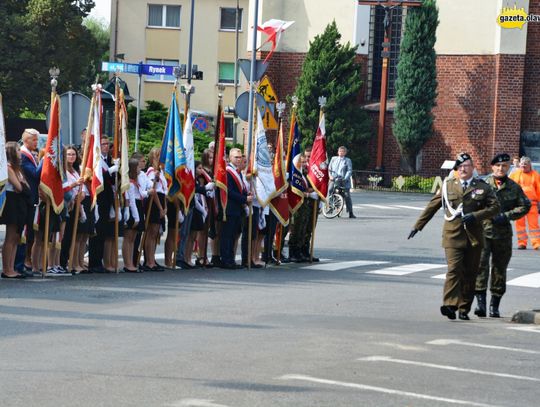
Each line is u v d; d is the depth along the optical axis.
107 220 23.92
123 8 90.44
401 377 12.65
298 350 14.32
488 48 73.06
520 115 72.00
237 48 83.25
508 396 11.84
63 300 18.75
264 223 27.22
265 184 26.88
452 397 11.61
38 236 22.70
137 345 14.35
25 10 85.06
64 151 22.72
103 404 10.68
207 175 26.16
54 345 14.14
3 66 80.81
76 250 23.69
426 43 70.31
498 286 19.52
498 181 20.06
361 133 70.94
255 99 27.20
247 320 17.14
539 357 14.66
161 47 90.44
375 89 76.06
